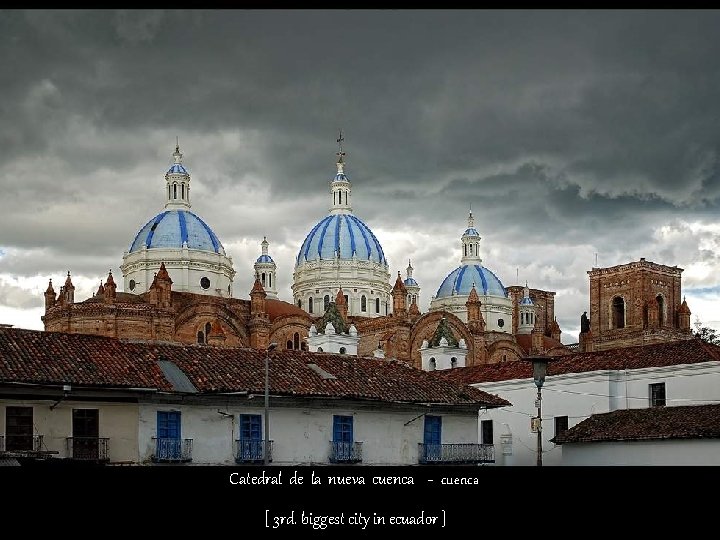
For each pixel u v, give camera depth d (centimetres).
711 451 4872
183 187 12562
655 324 13462
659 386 5862
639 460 5147
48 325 9675
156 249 11994
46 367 4131
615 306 14188
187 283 11900
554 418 6291
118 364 4381
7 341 4256
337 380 4938
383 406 4978
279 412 4675
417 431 5112
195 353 4791
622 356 6303
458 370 7406
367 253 14312
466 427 5319
